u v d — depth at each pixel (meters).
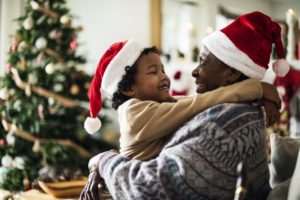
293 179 1.07
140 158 1.13
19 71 3.29
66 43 3.39
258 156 1.09
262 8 3.23
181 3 3.69
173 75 3.17
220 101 1.08
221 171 1.01
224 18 3.42
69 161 3.21
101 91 1.36
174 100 1.26
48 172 2.20
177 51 3.56
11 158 3.24
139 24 4.01
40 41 3.23
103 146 3.67
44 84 3.32
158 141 1.15
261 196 1.15
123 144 1.18
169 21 3.77
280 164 1.28
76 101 3.50
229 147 1.01
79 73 3.43
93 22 4.41
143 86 1.23
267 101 1.13
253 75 1.12
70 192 1.99
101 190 1.21
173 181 1.01
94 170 1.24
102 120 3.65
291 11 2.60
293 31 2.57
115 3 4.21
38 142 3.20
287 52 2.61
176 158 1.01
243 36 1.12
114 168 1.11
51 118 3.36
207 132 1.02
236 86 1.10
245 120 1.05
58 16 3.37
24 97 3.32
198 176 1.00
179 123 1.09
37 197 1.98
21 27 3.38
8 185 3.09
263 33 1.15
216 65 1.15
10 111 3.29
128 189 1.05
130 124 1.12
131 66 1.23
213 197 1.02
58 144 3.24
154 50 1.27
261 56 1.13
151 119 1.10
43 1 3.36
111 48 1.32
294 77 2.46
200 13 3.57
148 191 1.02
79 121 3.45
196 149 1.01
